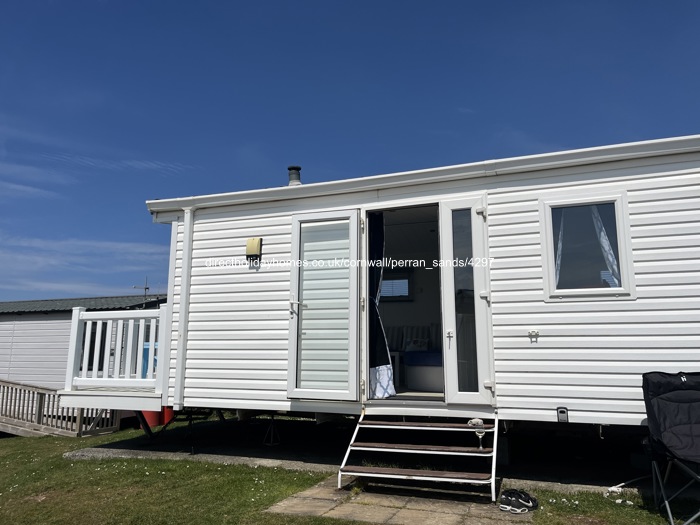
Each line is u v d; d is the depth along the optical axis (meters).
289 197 5.82
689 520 3.40
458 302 4.92
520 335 4.67
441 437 5.77
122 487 4.75
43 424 9.72
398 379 6.96
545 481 4.62
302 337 5.45
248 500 4.21
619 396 4.31
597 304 4.48
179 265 6.32
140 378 6.29
